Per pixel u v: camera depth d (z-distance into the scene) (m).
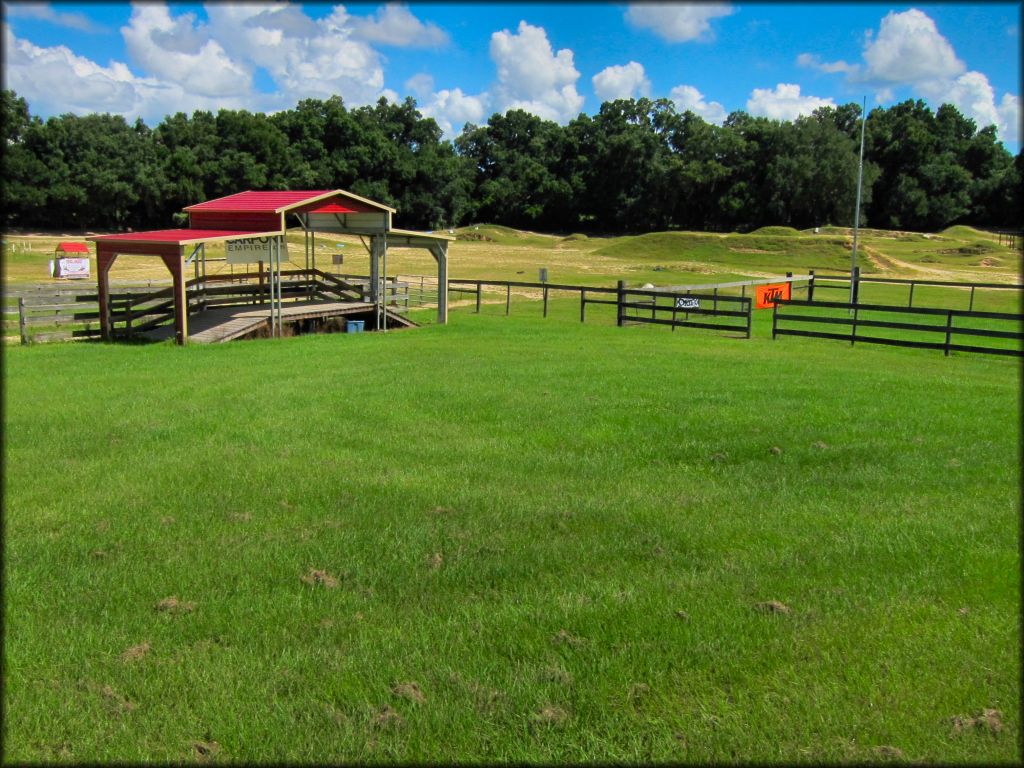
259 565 5.19
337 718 3.54
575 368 13.52
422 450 8.10
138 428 9.00
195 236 18.83
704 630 4.26
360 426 9.16
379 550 5.45
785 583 4.87
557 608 4.54
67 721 3.53
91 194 87.06
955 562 5.14
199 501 6.48
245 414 9.76
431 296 32.34
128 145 91.00
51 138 85.94
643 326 22.09
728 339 19.20
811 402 10.40
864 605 4.56
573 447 8.26
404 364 14.16
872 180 92.12
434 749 3.35
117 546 5.53
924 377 13.04
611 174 109.19
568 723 3.50
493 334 19.84
